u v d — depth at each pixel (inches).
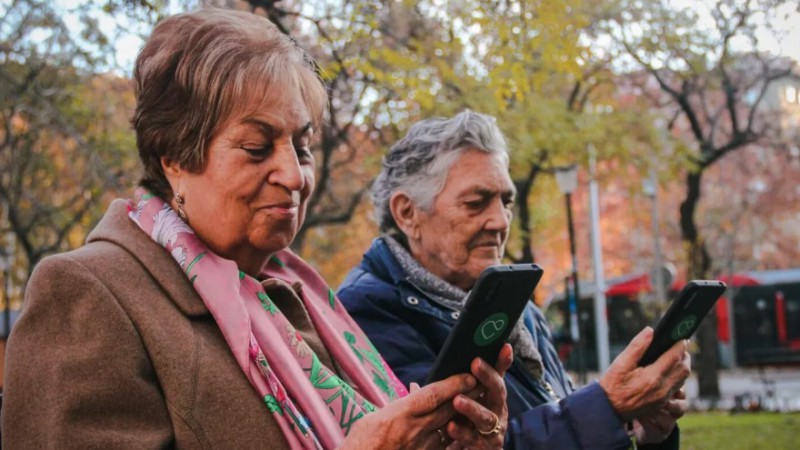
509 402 102.9
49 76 397.1
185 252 66.9
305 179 74.0
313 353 73.1
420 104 294.5
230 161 68.0
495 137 112.3
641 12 350.9
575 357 1080.2
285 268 84.2
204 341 64.7
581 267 1266.0
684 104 639.1
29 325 60.5
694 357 872.3
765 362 1135.6
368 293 107.5
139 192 71.9
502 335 64.7
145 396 60.9
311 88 74.2
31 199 462.3
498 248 111.3
